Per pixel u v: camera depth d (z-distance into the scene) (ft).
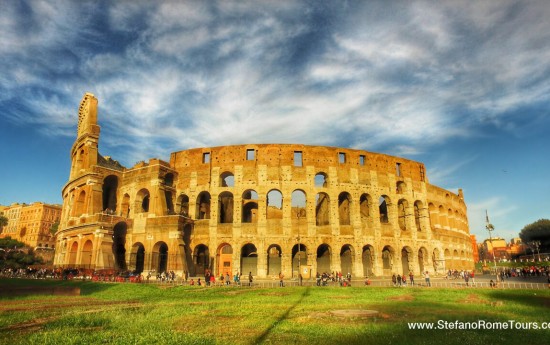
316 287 160.15
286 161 252.42
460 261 317.63
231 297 127.44
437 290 147.54
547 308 95.30
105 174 260.62
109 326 70.23
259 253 234.58
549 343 57.21
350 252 250.98
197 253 249.34
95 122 288.10
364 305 102.68
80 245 241.76
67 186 299.17
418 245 271.28
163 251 251.39
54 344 55.31
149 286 159.94
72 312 85.97
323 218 274.77
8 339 58.23
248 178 248.93
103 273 204.64
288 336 60.59
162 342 56.59
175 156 266.16
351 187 255.50
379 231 254.06
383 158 274.57
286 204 243.81
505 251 654.53
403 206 281.54
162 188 246.88
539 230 557.74
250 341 57.36
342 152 262.47
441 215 312.29
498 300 114.11
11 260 401.49
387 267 260.62
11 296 116.98
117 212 259.80
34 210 633.61
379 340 57.36
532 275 265.34
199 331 65.51
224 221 269.44
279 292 142.82
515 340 58.65
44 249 531.91
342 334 61.82
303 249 251.39
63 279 197.77
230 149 256.93
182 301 115.14
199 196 255.91
